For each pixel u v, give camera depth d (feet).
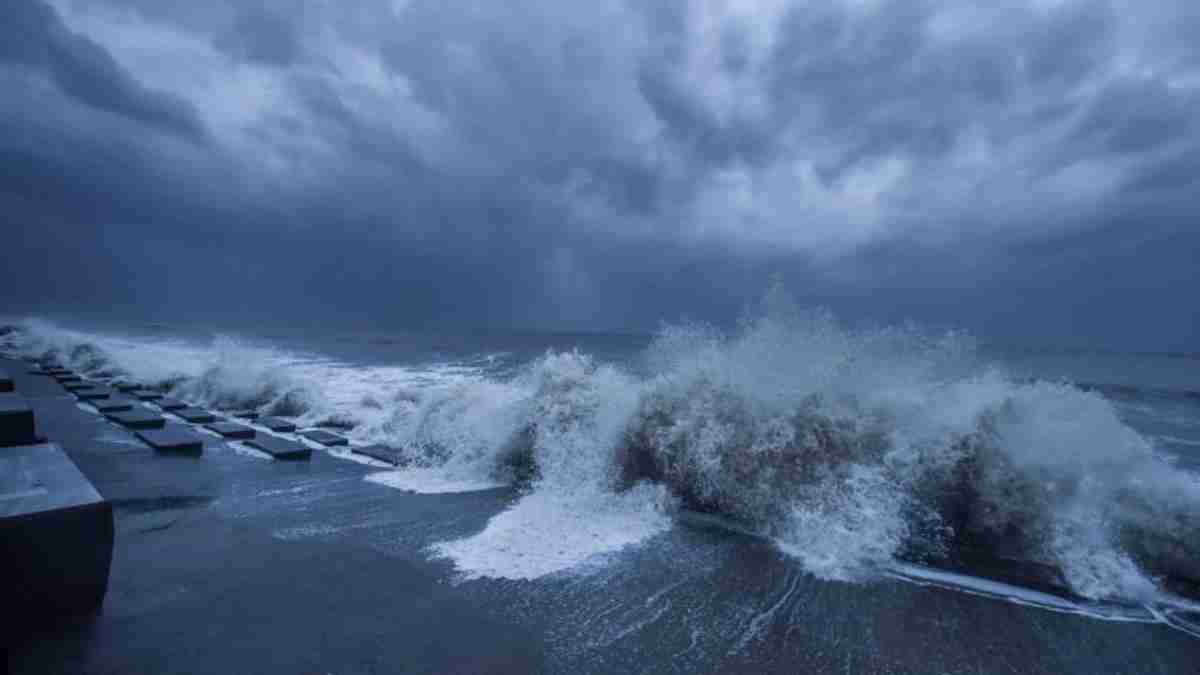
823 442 15.01
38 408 27.35
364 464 19.33
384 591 10.13
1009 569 11.80
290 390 30.48
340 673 7.62
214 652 8.04
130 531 12.85
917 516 13.37
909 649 8.77
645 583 10.78
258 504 14.92
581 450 17.31
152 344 74.23
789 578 11.17
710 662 8.20
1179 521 12.07
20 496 8.81
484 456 18.48
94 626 8.64
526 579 10.82
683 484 15.66
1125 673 8.34
